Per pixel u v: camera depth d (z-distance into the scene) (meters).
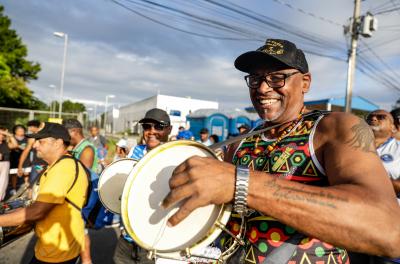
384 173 0.80
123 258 2.85
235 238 1.02
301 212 0.69
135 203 0.87
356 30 11.61
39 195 2.34
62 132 2.68
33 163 6.59
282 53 1.15
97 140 8.74
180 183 0.73
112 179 2.04
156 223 0.88
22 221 2.22
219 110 17.28
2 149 6.15
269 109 1.20
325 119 1.03
